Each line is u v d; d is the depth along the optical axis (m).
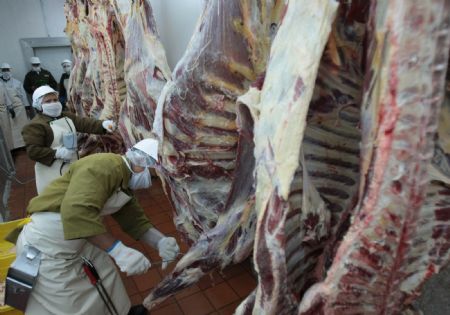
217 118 1.28
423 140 0.53
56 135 2.54
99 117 3.09
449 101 0.62
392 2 0.51
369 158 0.59
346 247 0.64
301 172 0.77
